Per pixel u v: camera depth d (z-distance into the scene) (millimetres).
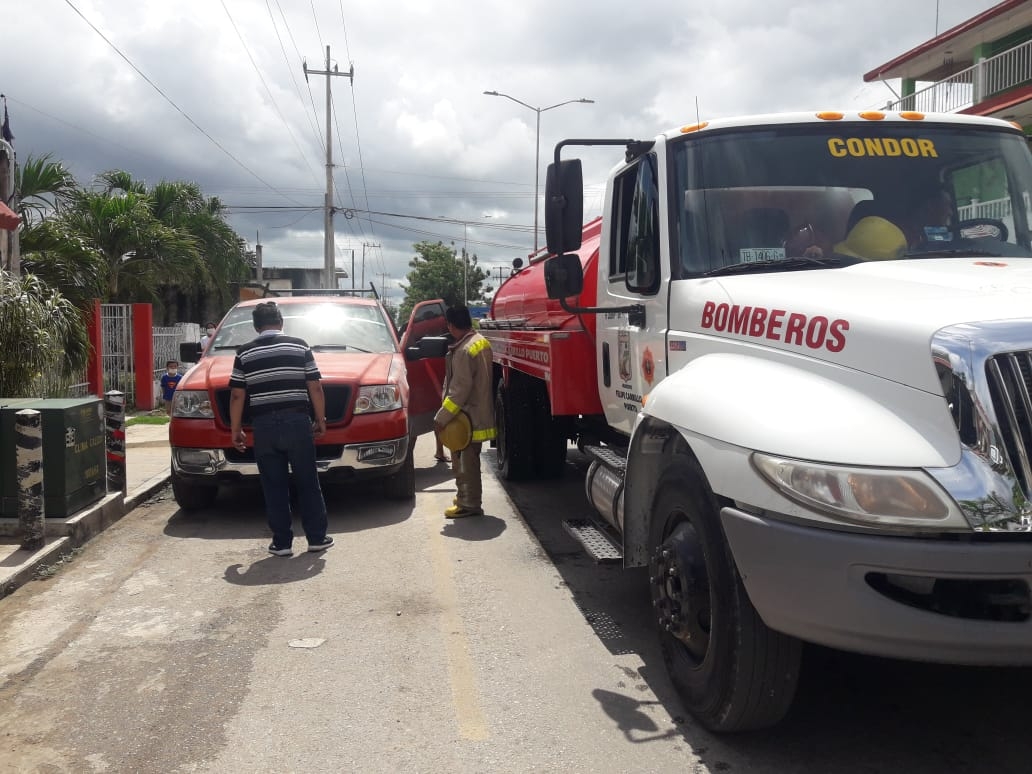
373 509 8102
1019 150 4785
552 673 4406
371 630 5000
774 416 3279
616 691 4195
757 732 3750
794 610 3086
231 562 6391
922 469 2928
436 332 10508
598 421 6730
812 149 4609
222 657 4625
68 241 13711
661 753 3594
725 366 3803
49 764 3553
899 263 4066
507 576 6016
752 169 4559
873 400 3174
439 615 5242
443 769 3490
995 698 4051
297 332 9219
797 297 3682
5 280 9672
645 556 4539
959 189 4535
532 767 3498
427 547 6750
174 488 7875
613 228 5512
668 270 4539
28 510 6234
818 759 3527
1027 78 21156
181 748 3680
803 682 4227
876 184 4512
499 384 9562
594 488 5355
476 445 7664
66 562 6371
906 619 2916
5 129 13047
